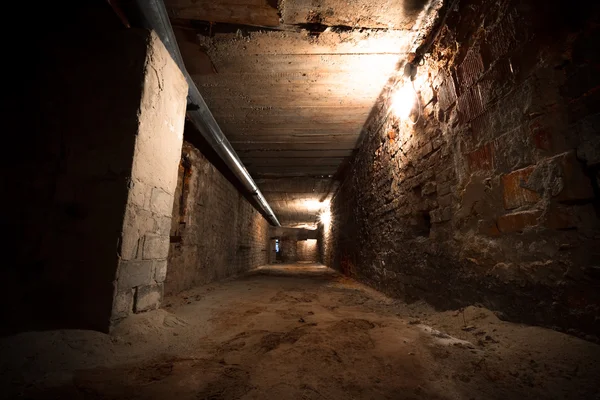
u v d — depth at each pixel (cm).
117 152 184
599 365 108
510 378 117
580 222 128
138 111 191
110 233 173
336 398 110
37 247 169
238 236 747
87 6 187
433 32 247
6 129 183
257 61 299
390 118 372
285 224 1648
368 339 172
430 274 260
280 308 281
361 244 536
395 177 356
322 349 156
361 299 343
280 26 250
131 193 182
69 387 114
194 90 306
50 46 198
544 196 145
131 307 184
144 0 186
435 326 200
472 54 200
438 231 248
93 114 189
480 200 193
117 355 148
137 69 198
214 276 541
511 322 163
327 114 426
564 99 135
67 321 160
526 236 155
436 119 253
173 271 363
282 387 118
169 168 239
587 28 124
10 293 161
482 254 189
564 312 133
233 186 691
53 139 185
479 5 190
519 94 160
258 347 165
